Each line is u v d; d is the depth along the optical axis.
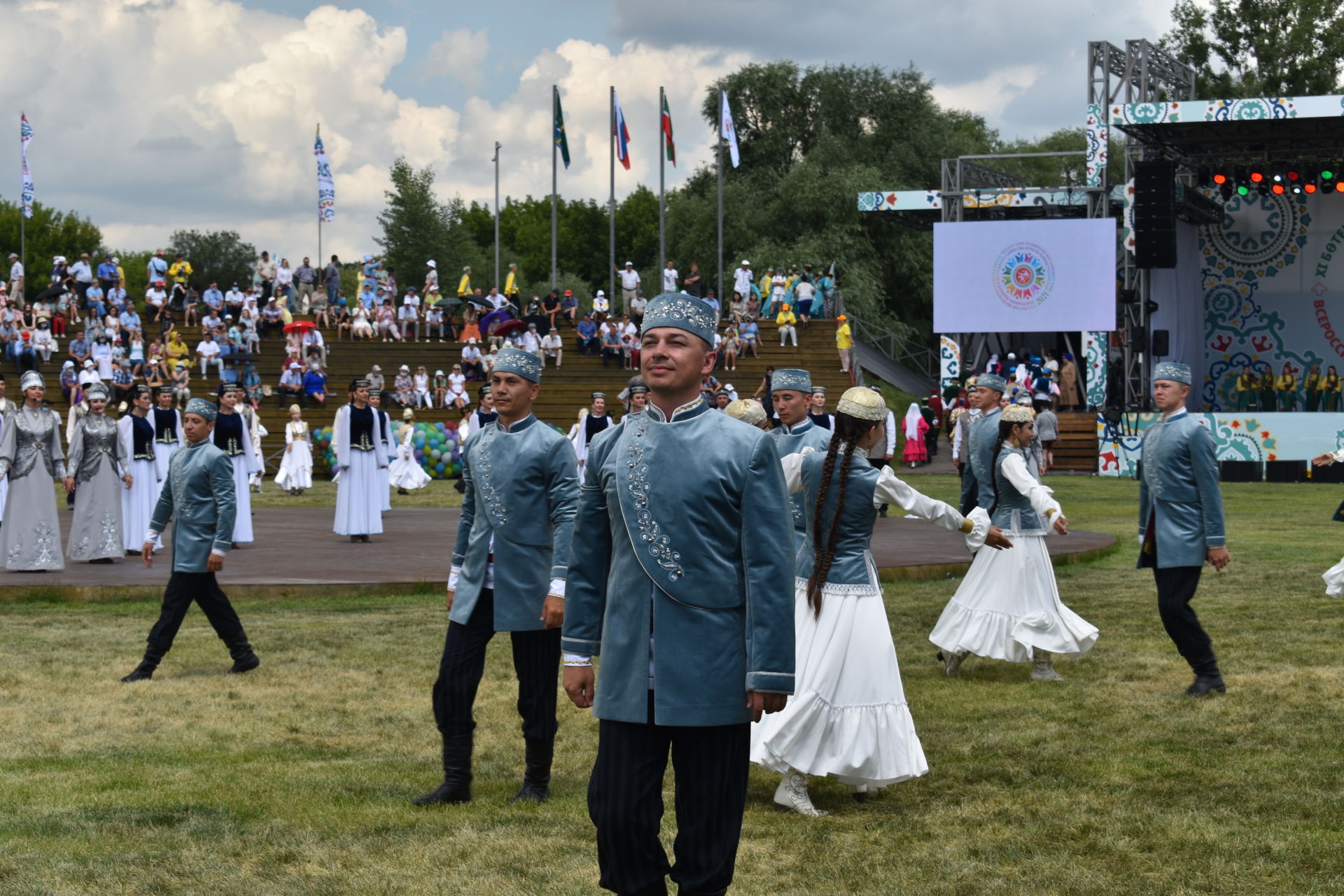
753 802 5.81
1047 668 8.35
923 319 51.78
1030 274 33.88
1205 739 6.70
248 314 36.16
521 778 6.14
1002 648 8.26
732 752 3.77
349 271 59.03
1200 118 31.06
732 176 53.06
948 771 6.19
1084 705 7.56
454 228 67.00
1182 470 7.82
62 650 9.27
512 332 35.78
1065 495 25.80
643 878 3.78
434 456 29.80
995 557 8.40
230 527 8.32
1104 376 34.12
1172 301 34.56
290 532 17.19
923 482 27.62
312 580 12.02
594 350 37.50
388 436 16.44
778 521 3.74
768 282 40.19
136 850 5.03
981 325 34.31
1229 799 5.65
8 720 7.21
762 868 4.85
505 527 5.71
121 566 13.20
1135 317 33.38
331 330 37.78
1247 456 31.25
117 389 30.28
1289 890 4.57
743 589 3.78
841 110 52.97
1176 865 4.82
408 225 59.16
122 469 13.56
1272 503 23.47
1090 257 33.47
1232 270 37.25
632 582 3.79
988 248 34.12
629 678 3.75
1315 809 5.49
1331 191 34.16
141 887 4.62
